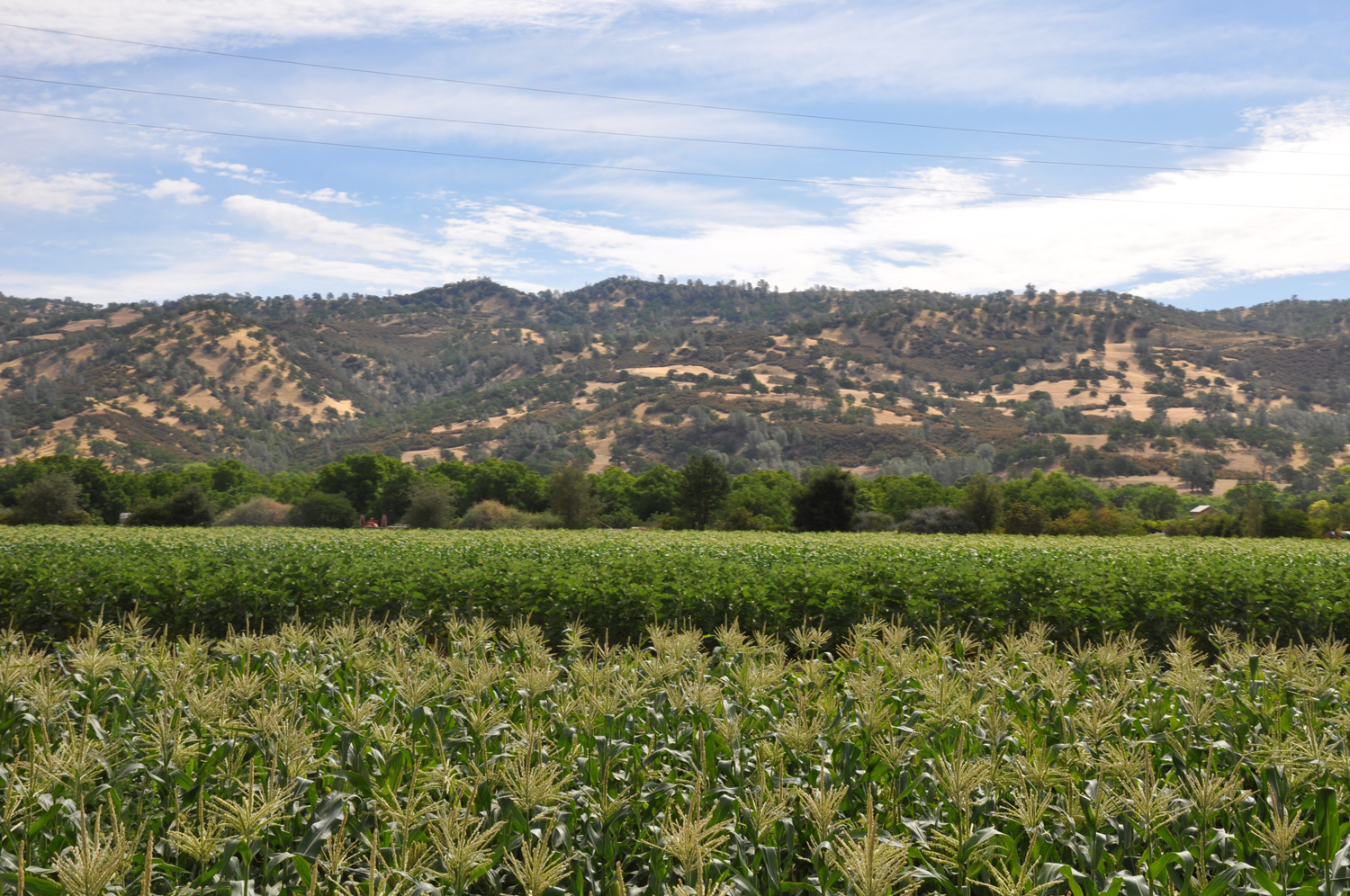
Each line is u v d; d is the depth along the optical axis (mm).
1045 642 7188
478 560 15672
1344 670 6766
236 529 39094
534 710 5312
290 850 3789
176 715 4832
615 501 91188
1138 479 158375
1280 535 56844
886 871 2988
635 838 4117
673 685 5527
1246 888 3475
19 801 3664
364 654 6234
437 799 4125
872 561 15352
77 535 29859
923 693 5590
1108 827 3969
